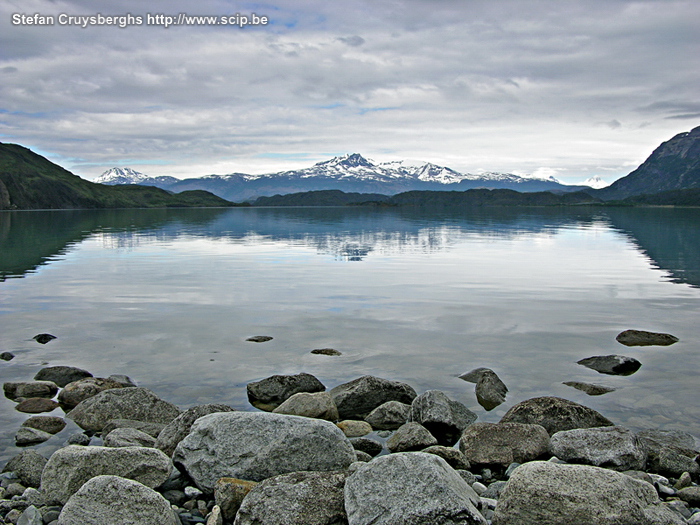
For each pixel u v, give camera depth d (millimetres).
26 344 12438
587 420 8172
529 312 15602
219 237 46188
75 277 22172
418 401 8773
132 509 5539
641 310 15875
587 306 16391
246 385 9953
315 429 6949
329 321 14531
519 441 7559
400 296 17938
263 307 16250
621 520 5355
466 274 22859
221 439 6832
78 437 7910
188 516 6004
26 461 6922
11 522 5746
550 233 51250
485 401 9352
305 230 56562
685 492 6332
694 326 14008
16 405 9227
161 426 8289
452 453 7270
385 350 12016
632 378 10297
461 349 12070
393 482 5590
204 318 14883
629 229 58219
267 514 5504
